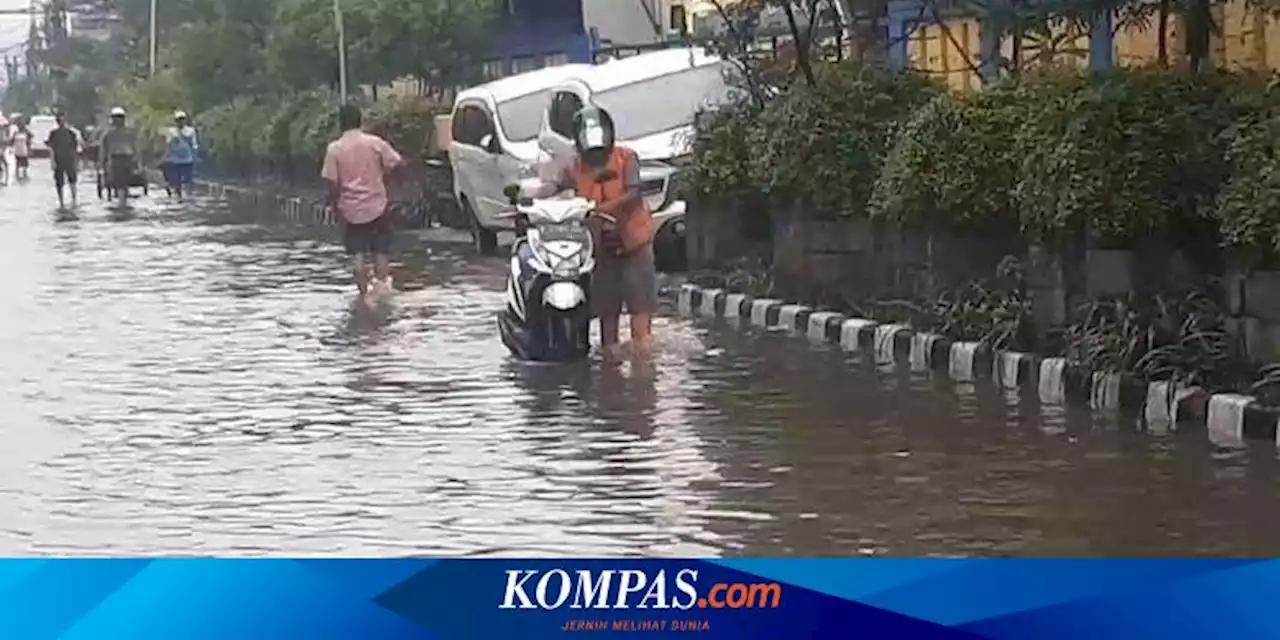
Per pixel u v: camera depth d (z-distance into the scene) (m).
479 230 26.77
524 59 43.75
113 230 34.50
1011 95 15.07
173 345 16.73
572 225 15.05
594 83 23.27
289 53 42.25
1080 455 10.84
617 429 12.02
